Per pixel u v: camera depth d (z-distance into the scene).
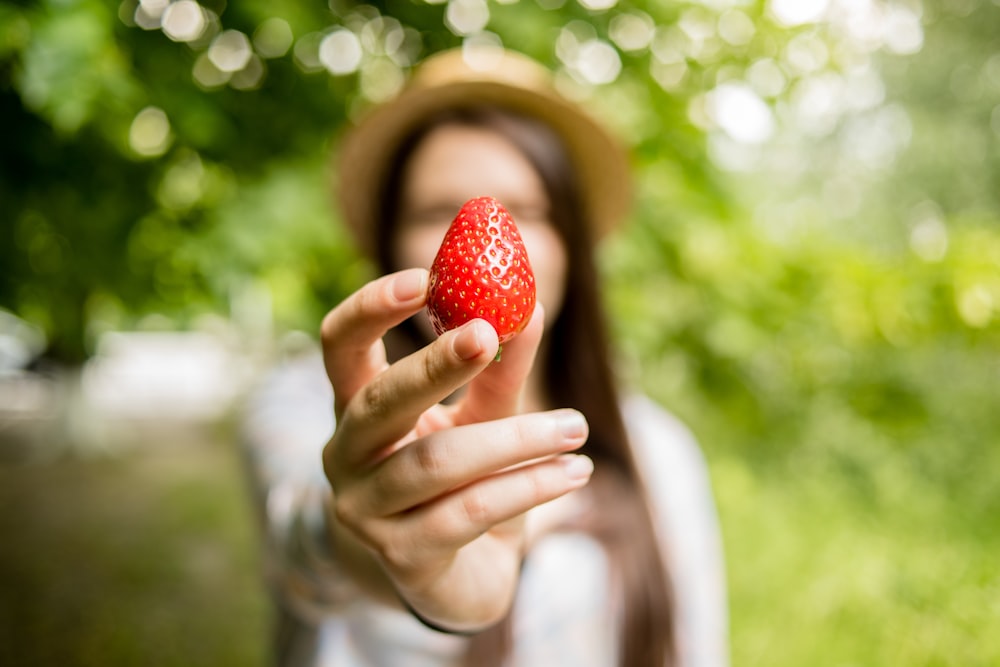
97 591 1.64
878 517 1.72
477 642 0.50
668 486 0.66
